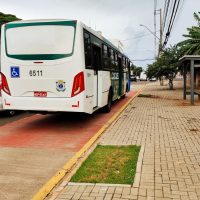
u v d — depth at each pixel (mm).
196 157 6910
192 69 17719
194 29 28984
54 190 5266
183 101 20188
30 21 9844
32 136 9500
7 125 11312
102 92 12406
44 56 9727
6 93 10180
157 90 33750
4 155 7422
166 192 5059
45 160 7039
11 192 5281
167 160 6691
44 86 9805
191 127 10570
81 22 9742
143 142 8375
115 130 10055
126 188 5234
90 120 12438
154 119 12312
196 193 5012
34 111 10156
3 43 10109
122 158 6871
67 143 8641
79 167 6324
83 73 9672
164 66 33750
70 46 9609
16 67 9984
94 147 7863
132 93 28719
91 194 5031
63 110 9734
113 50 15211
